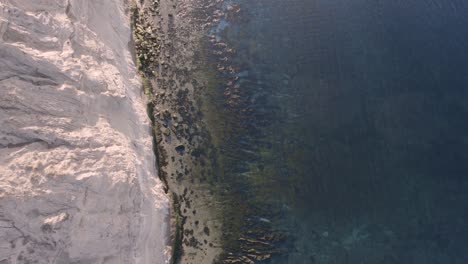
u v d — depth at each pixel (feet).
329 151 45.60
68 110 33.19
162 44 49.01
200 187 43.14
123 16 47.55
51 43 34.04
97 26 41.91
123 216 34.35
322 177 44.55
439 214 43.50
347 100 48.16
